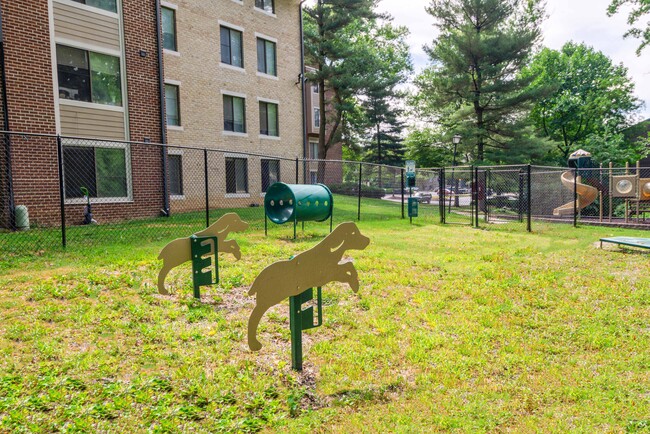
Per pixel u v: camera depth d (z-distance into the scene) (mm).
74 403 3336
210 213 17344
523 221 18109
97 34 14539
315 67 33625
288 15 23938
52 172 13281
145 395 3459
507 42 28297
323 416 3293
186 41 19031
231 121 21219
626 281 7328
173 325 5082
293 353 4059
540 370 4172
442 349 4625
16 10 12586
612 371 4133
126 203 15070
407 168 17875
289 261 3963
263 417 3260
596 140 36000
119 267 7621
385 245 11164
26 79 12789
